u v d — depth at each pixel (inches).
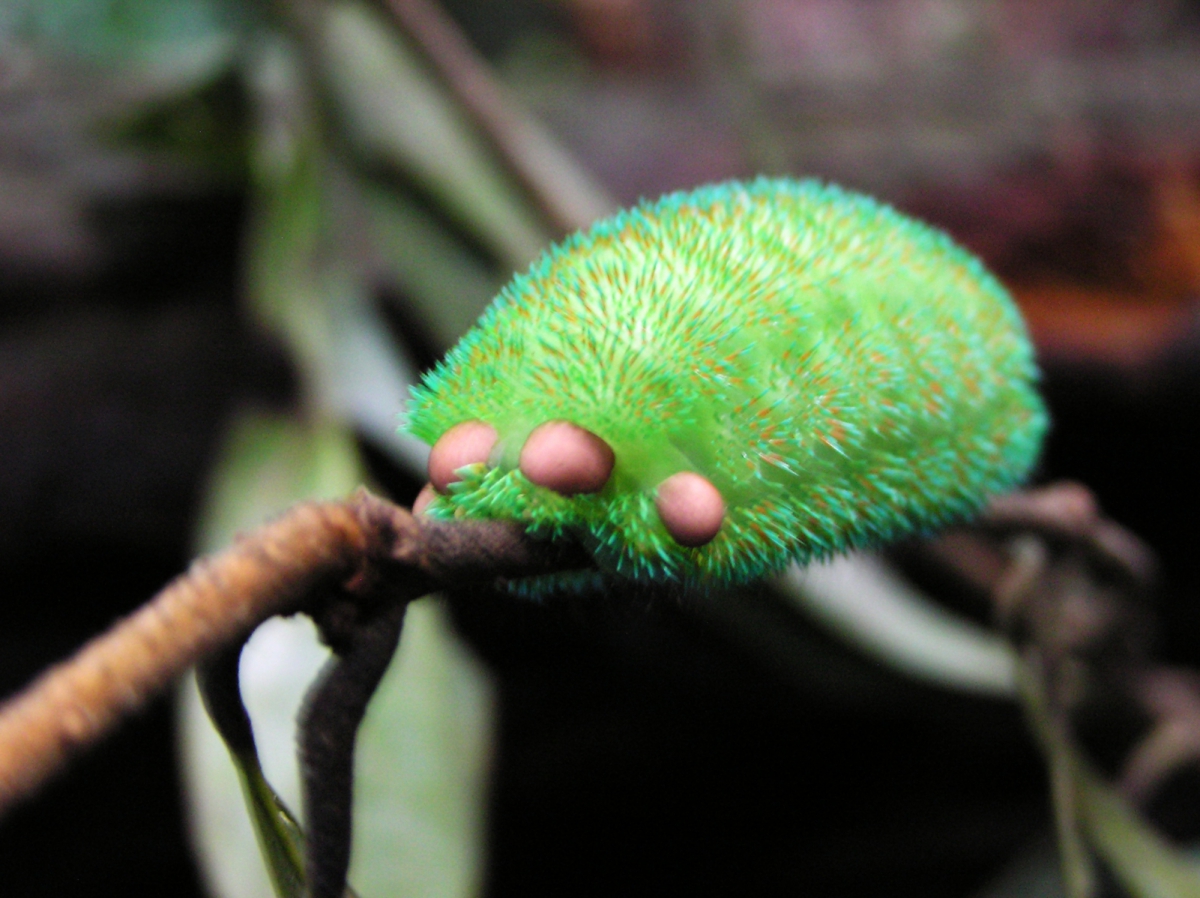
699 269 7.4
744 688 21.1
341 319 17.3
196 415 19.8
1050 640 12.4
